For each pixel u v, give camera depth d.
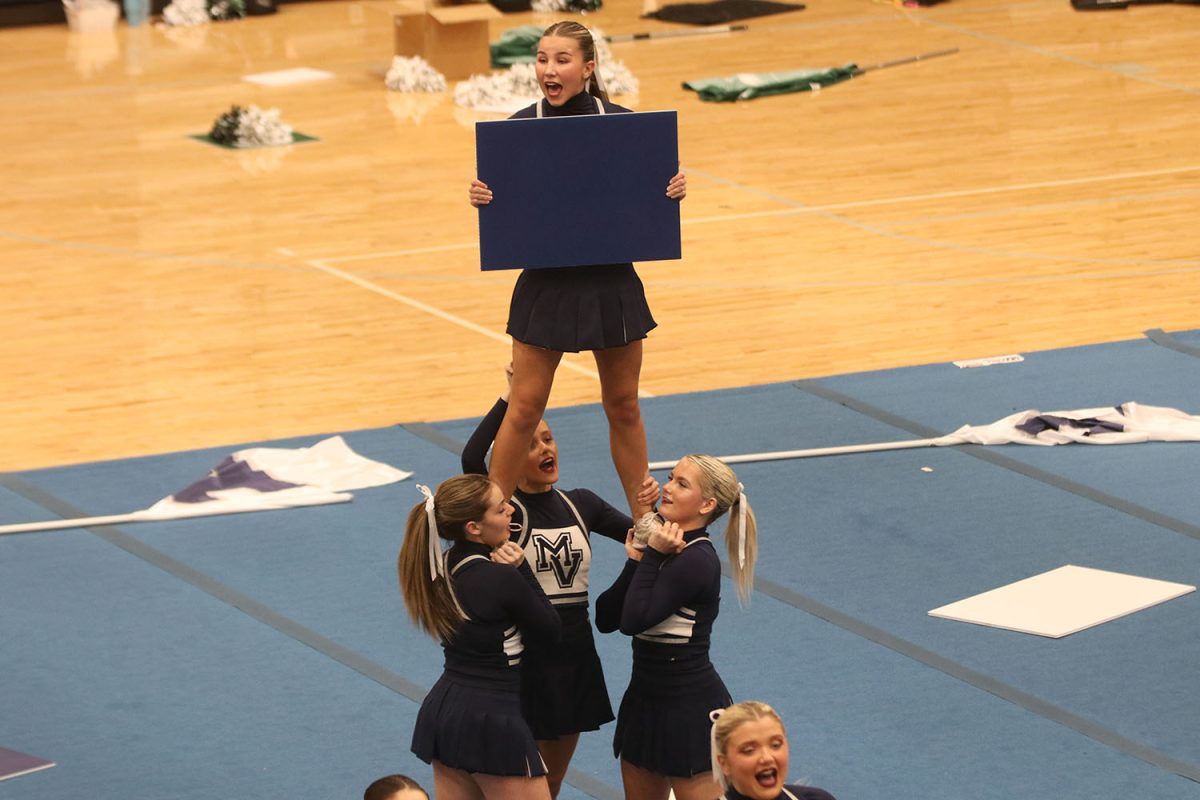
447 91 37.69
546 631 10.34
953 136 33.25
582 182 10.69
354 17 46.00
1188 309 23.52
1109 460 18.55
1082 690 13.70
